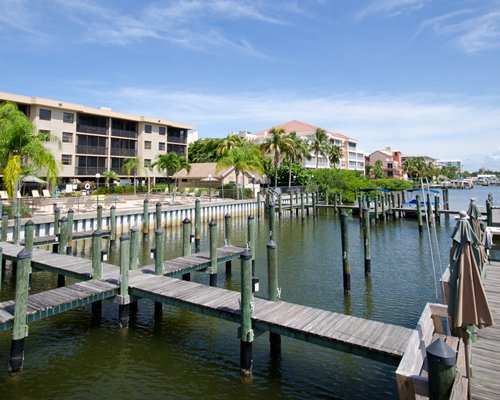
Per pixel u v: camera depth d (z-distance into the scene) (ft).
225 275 58.08
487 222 82.48
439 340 16.61
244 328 30.07
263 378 29.71
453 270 22.09
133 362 32.09
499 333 28.30
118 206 113.19
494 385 21.17
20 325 30.22
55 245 68.54
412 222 127.85
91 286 38.63
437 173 487.61
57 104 147.95
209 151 263.70
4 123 86.48
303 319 30.40
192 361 32.32
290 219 138.00
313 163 301.43
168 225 108.37
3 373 30.14
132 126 186.19
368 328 28.53
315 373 30.53
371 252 79.61
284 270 63.26
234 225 123.65
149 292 37.24
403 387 19.90
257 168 163.53
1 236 65.36
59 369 30.89
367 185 208.74
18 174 81.30
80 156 161.17
